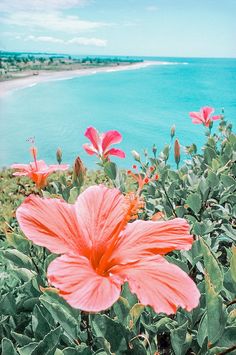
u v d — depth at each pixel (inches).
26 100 1379.2
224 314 52.4
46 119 1013.2
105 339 55.1
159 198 121.6
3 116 1043.9
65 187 103.9
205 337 61.2
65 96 1517.0
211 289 51.3
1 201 269.6
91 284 52.4
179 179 128.5
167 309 50.4
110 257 61.4
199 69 3747.5
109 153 118.7
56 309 64.1
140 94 1593.3
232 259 57.4
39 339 68.9
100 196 69.2
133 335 59.4
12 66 3412.9
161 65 4862.2
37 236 57.5
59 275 53.0
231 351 54.0
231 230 95.6
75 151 701.9
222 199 113.1
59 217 61.9
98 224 65.6
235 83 2126.0
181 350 59.6
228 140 152.4
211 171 113.5
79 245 60.8
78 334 67.4
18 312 79.7
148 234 64.3
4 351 61.8
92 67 3826.3
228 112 1162.0
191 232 101.6
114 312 68.2
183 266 77.2
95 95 1555.1
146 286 53.7
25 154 679.7
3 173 342.3
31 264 79.7
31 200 62.0
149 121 1008.9
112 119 1032.8
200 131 888.3
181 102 1359.5
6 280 109.4
